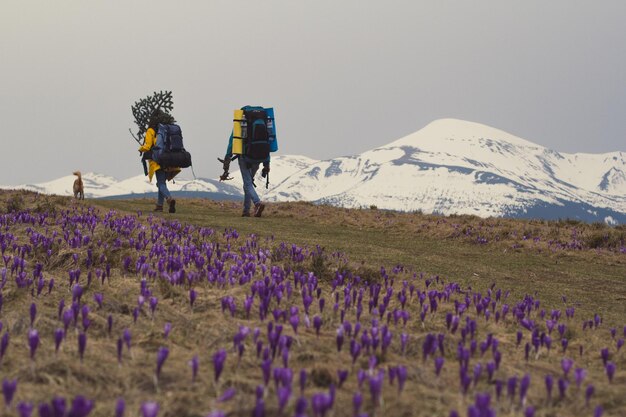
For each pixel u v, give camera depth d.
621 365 13.05
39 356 10.56
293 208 54.41
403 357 11.81
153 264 20.20
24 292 14.88
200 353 11.57
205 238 29.03
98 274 17.33
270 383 9.69
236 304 15.22
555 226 47.97
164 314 14.05
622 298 23.86
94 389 9.30
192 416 8.46
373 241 36.91
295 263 21.91
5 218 28.14
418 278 23.16
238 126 46.28
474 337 14.17
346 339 12.77
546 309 19.92
